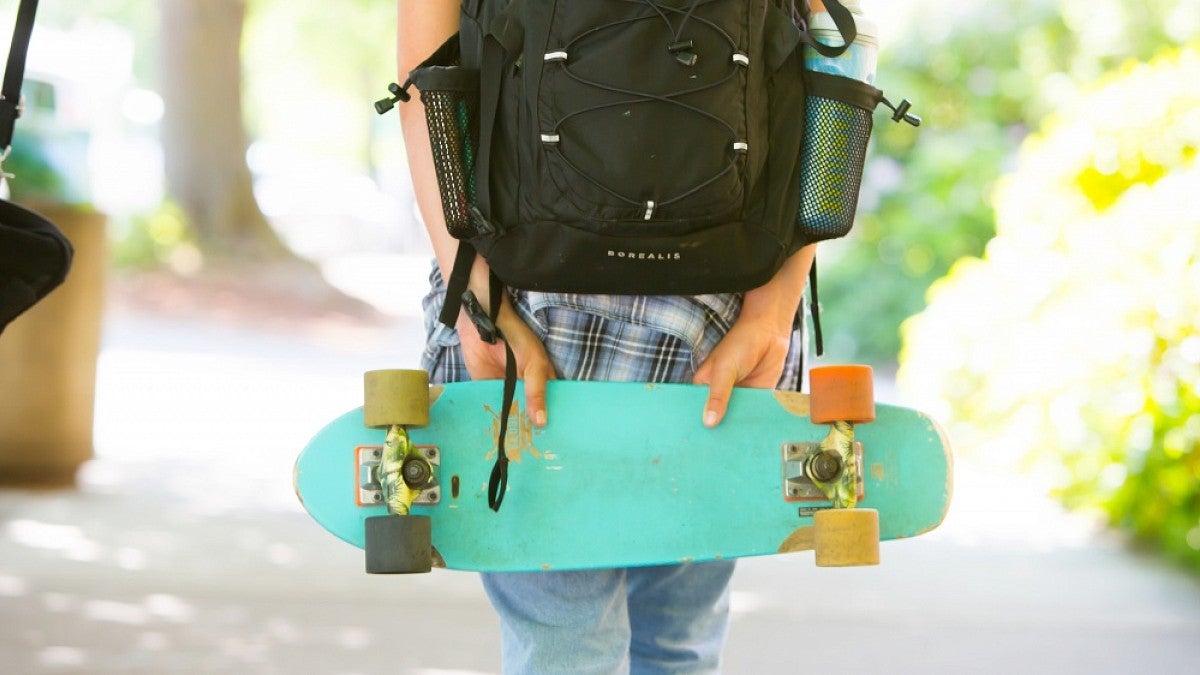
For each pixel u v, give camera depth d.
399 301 23.30
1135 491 7.70
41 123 8.76
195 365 15.97
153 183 27.27
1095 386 8.17
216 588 6.15
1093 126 8.66
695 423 2.61
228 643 5.18
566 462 2.58
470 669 4.95
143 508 8.18
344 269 26.64
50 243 2.77
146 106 29.44
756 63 2.48
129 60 30.25
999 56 18.12
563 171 2.41
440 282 2.70
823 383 2.57
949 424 10.06
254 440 11.35
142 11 31.89
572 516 2.58
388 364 17.22
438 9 2.66
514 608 2.63
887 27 18.50
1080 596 6.37
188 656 4.97
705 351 2.62
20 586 6.02
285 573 6.55
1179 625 5.77
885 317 17.09
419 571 2.46
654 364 2.61
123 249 20.91
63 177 8.83
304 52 35.28
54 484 8.75
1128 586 6.59
